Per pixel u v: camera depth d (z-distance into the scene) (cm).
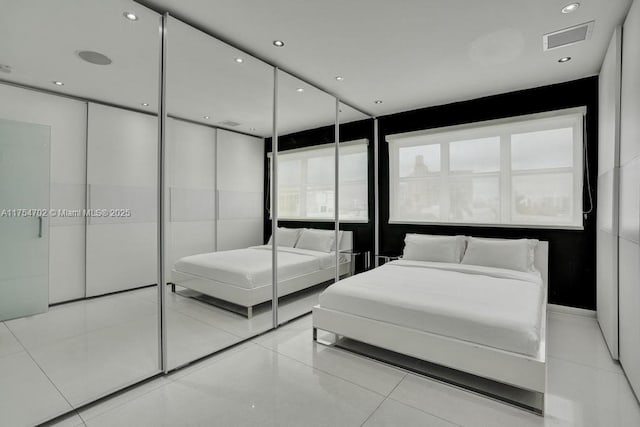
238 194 295
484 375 197
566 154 354
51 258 205
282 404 191
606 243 274
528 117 360
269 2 210
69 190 209
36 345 200
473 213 411
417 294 246
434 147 438
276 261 331
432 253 380
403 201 466
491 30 245
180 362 240
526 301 229
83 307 215
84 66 207
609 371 229
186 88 244
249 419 177
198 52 248
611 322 248
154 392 203
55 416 177
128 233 226
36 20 191
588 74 325
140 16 214
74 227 212
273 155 322
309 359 247
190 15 224
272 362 243
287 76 322
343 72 321
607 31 244
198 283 261
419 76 329
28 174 196
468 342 205
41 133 198
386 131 471
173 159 244
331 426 172
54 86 200
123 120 221
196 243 263
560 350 262
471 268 330
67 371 208
